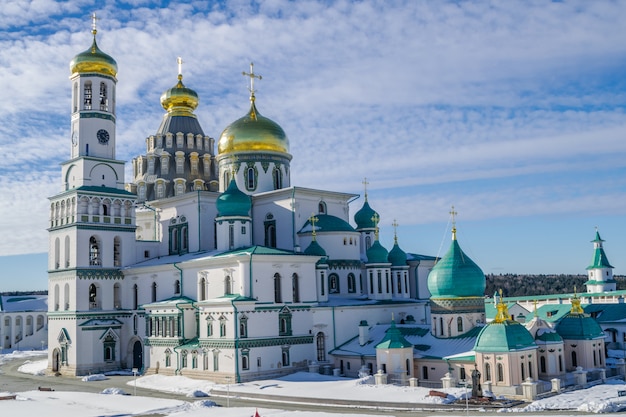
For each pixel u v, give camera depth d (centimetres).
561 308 12575
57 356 10638
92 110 10888
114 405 6844
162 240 11375
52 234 10919
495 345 7038
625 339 11469
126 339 10650
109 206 10744
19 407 6738
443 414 5981
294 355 8888
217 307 8625
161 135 13875
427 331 8744
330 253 10062
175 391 8119
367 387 7319
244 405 6975
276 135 11231
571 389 7069
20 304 17425
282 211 10400
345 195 10919
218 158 11512
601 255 17575
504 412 5938
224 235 9681
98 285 10525
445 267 8481
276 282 8975
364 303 9719
